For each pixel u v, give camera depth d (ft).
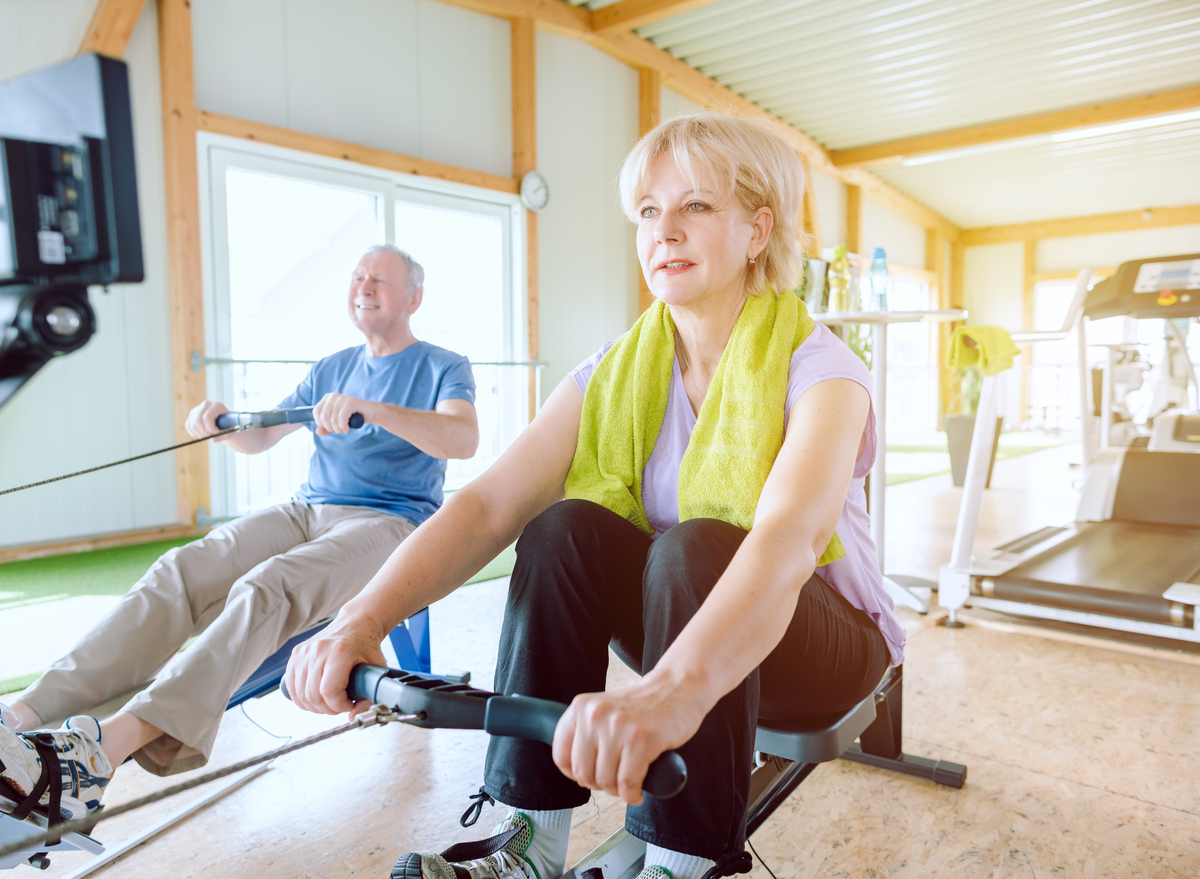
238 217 16.72
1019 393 41.91
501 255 18.69
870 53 22.09
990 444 8.39
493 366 18.71
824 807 4.90
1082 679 7.01
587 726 1.82
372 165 15.88
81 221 1.62
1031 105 26.23
